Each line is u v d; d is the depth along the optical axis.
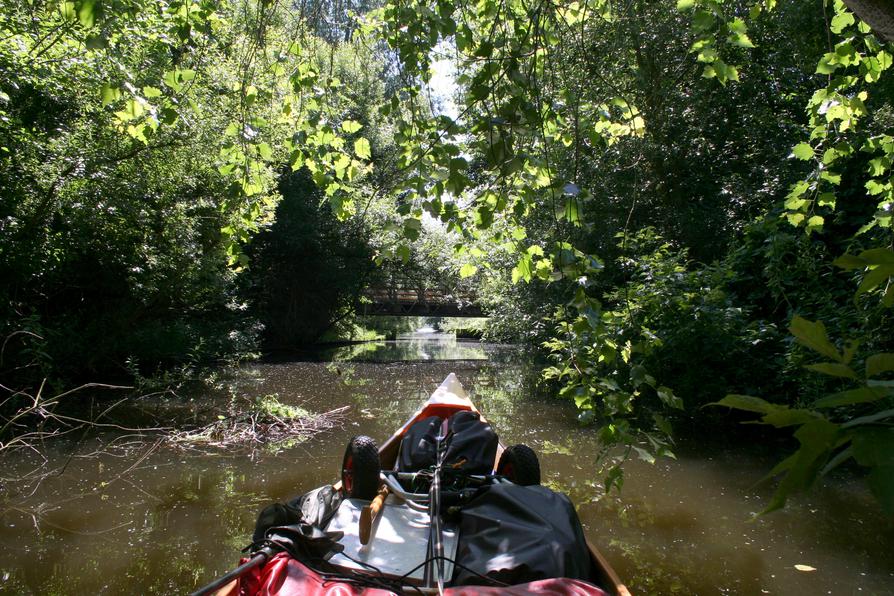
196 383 14.50
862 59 3.92
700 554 4.97
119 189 12.50
